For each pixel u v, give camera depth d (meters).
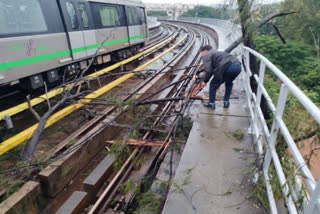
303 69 9.84
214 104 4.97
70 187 4.55
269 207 2.54
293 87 2.00
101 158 5.27
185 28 32.84
